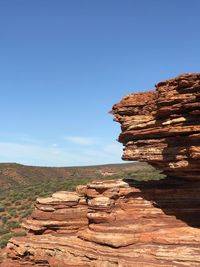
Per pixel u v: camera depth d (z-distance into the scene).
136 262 20.17
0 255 38.88
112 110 26.59
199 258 20.05
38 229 26.03
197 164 21.36
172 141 22.52
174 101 21.62
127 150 24.91
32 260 24.83
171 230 22.75
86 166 162.38
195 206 24.17
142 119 24.53
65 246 23.92
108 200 23.95
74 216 26.23
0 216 57.81
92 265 21.64
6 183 120.19
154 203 24.39
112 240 21.91
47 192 68.94
